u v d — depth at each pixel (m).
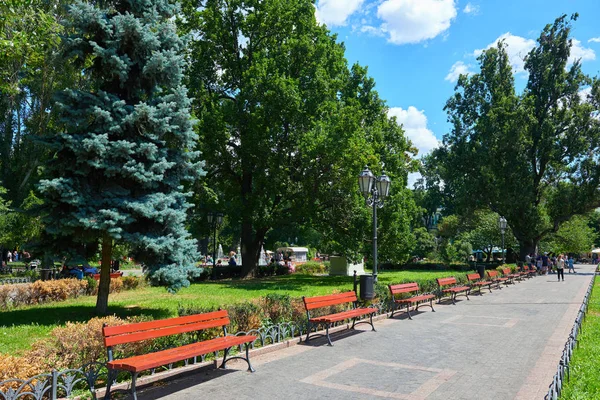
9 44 12.34
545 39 43.84
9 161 28.14
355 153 22.48
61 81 22.55
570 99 43.19
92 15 10.96
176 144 12.38
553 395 4.43
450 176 46.06
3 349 7.93
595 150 41.00
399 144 29.92
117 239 10.93
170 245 11.18
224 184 29.39
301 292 18.17
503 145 40.94
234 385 6.05
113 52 11.00
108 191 10.89
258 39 27.38
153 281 11.48
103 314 11.83
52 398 4.97
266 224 26.12
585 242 48.69
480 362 7.34
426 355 7.82
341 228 25.77
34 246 11.06
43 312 12.28
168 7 12.53
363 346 8.56
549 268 40.66
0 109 27.77
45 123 24.28
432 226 75.38
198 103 26.70
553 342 8.94
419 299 12.83
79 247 11.46
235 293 17.64
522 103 41.88
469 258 48.94
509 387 6.00
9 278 21.70
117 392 5.64
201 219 27.52
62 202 10.59
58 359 5.66
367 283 11.95
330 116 24.86
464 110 46.22
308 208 24.73
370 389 5.89
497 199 41.22
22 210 10.88
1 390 4.57
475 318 12.22
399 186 25.89
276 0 26.19
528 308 14.41
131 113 10.98
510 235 45.69
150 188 11.73
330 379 6.34
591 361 7.13
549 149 41.75
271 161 24.50
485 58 45.53
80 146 10.46
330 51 27.78
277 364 7.18
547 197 45.41
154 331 5.93
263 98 23.83
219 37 27.12
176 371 6.40
